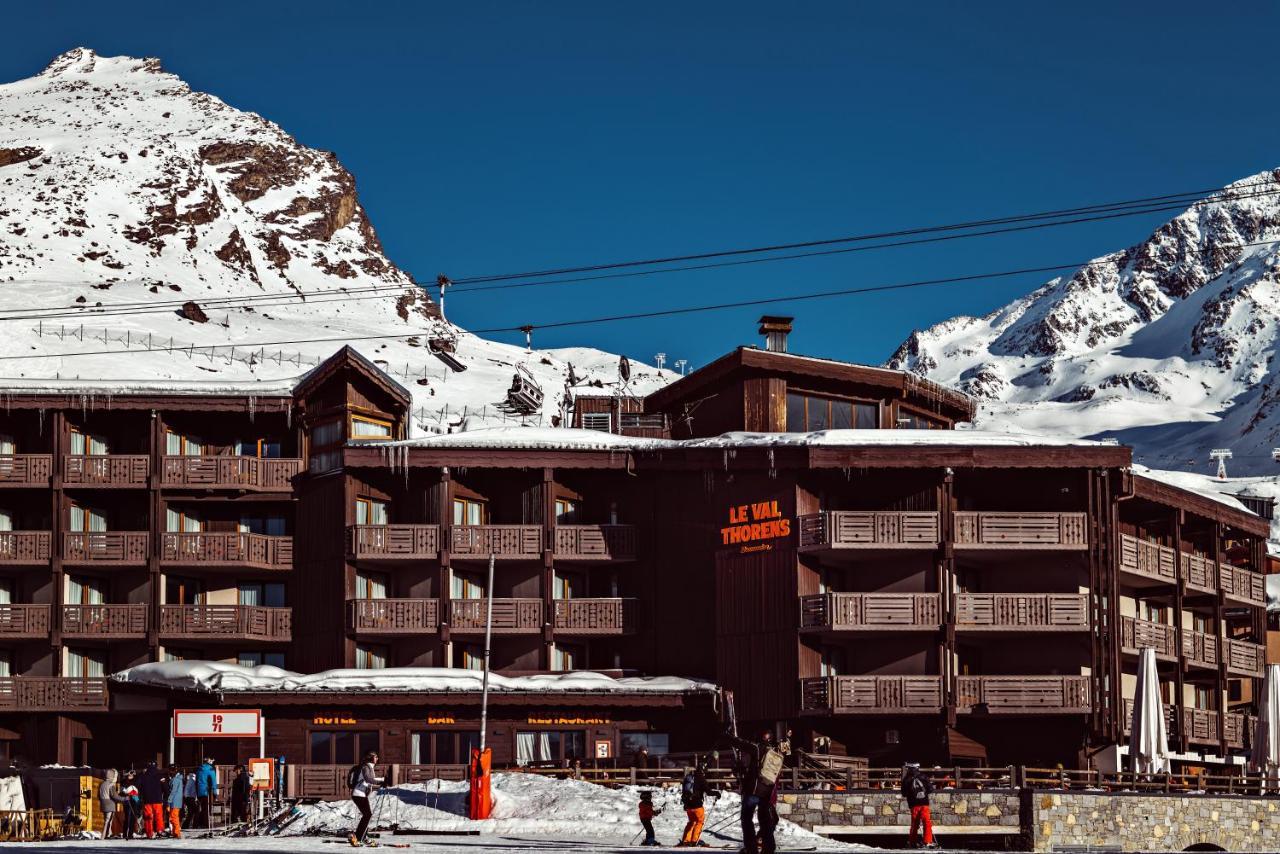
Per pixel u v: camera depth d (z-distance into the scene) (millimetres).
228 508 66125
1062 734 59031
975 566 62250
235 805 48469
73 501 65250
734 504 61594
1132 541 62938
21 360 141125
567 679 60219
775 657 59250
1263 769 56406
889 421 68312
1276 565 83125
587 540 63219
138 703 63000
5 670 64750
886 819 46031
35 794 51312
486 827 42156
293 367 157500
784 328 69062
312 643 63250
